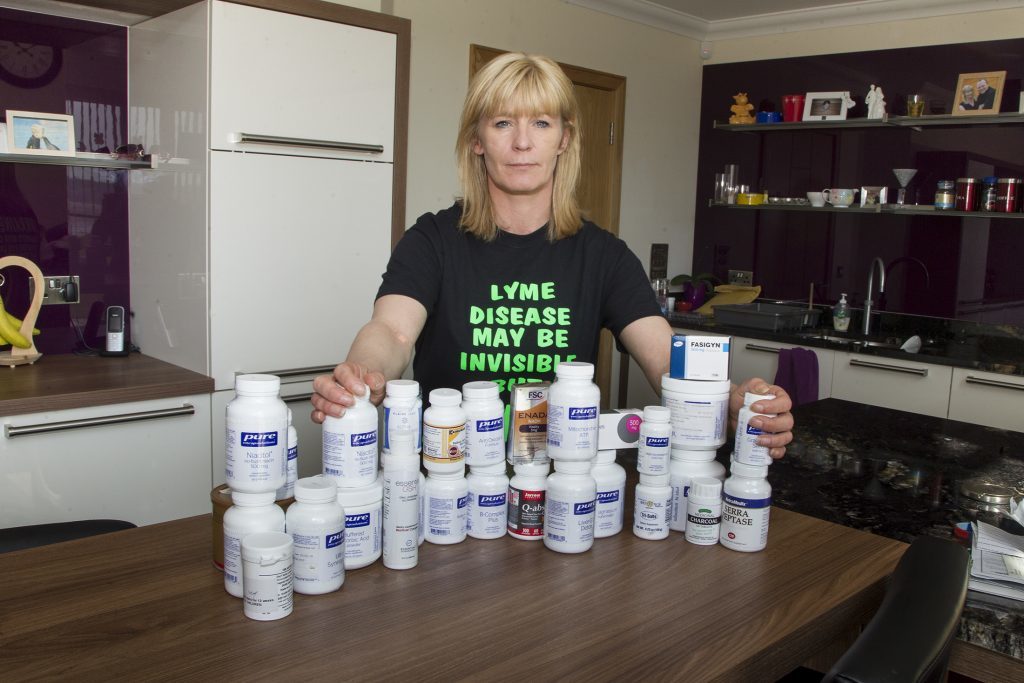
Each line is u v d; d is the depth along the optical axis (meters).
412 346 1.48
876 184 4.29
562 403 1.08
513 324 1.58
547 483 1.11
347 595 0.96
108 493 2.42
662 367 1.49
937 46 4.04
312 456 2.88
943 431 2.07
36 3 2.68
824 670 1.24
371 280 2.97
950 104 4.02
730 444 1.87
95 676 0.77
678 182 4.86
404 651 0.83
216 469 2.65
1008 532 1.33
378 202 2.94
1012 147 3.84
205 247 2.55
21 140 2.65
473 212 1.55
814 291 4.56
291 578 0.91
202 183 2.54
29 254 2.81
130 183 2.98
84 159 2.72
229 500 0.98
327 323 2.87
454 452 1.11
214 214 2.54
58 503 2.33
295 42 2.64
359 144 2.84
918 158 4.14
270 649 0.83
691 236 5.02
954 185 4.02
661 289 4.75
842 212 4.41
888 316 4.28
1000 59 3.86
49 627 0.87
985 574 1.16
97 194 2.94
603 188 4.44
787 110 4.36
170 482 2.56
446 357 1.60
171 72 2.67
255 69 2.56
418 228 1.59
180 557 1.06
